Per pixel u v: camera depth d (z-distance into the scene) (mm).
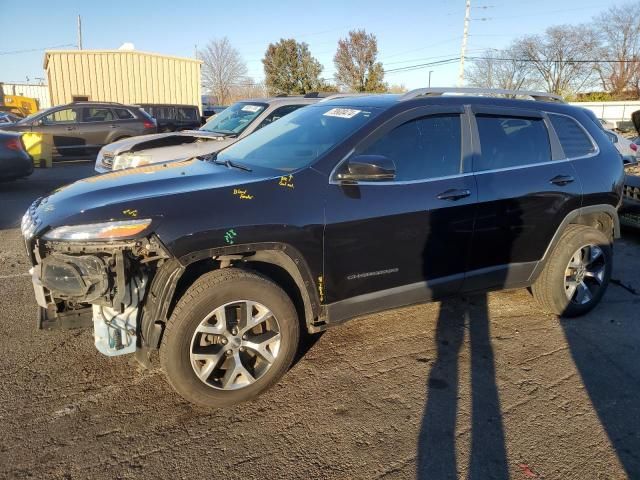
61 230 2740
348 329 4117
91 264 2703
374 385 3320
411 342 3914
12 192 10023
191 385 2902
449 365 3586
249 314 3004
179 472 2529
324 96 8555
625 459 2688
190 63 27016
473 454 2697
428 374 3463
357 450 2711
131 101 25938
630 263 6047
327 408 3068
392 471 2566
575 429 2918
